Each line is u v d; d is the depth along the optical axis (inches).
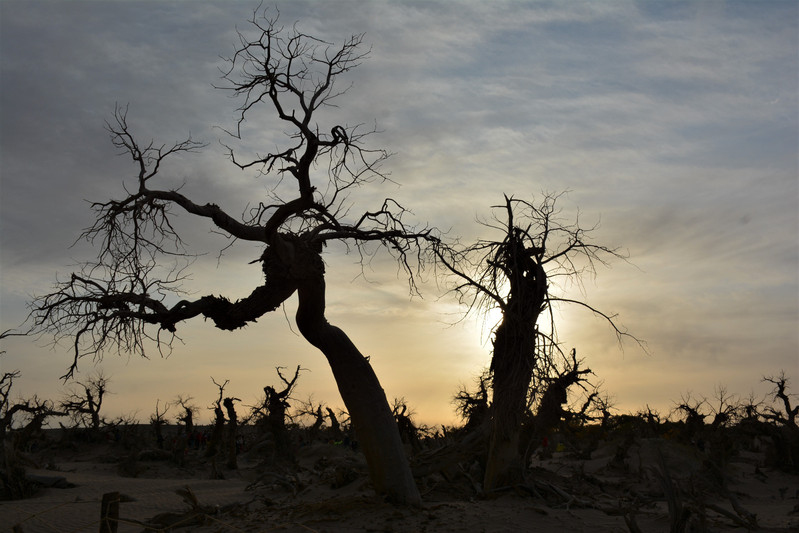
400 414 1318.9
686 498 952.9
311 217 691.4
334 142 634.2
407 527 644.1
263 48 618.5
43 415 1892.2
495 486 838.5
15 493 1358.3
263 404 1872.5
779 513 960.9
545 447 2130.9
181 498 1275.8
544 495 836.6
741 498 1214.9
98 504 1221.1
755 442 2490.2
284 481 1181.7
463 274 783.7
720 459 1529.3
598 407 1127.6
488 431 874.8
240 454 2437.3
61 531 920.3
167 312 663.8
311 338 727.7
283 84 621.0
